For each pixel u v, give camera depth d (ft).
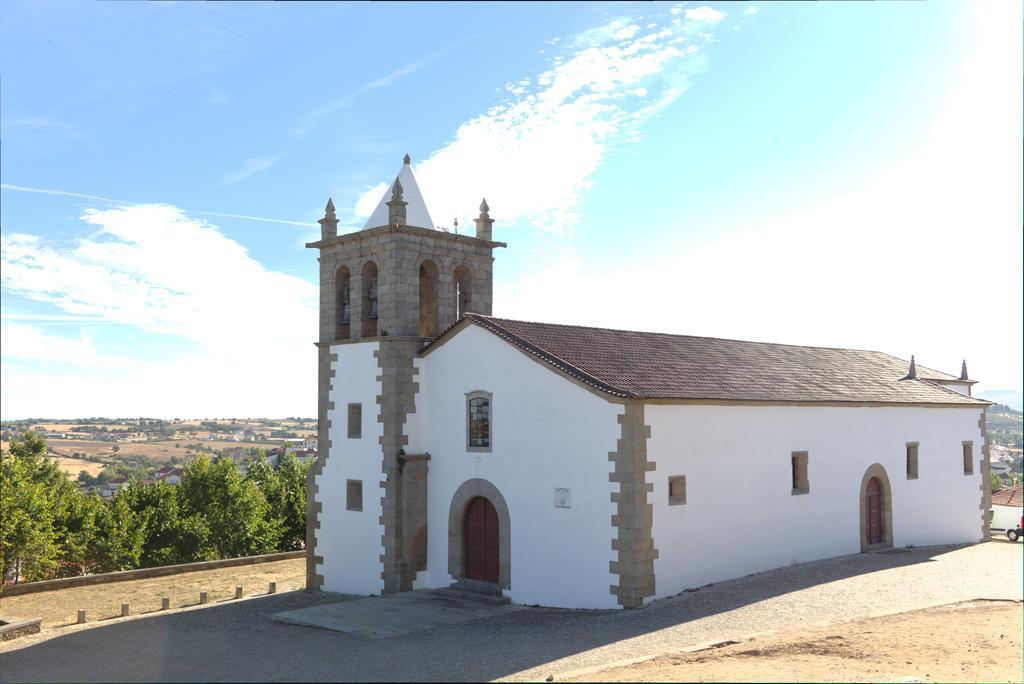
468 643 60.03
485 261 100.63
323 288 100.07
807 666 47.44
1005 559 94.89
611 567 71.51
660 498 73.26
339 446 95.55
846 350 127.13
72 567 173.17
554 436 76.89
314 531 98.22
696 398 76.64
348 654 57.26
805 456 91.09
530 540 78.07
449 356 88.28
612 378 75.72
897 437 105.19
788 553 87.66
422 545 88.69
